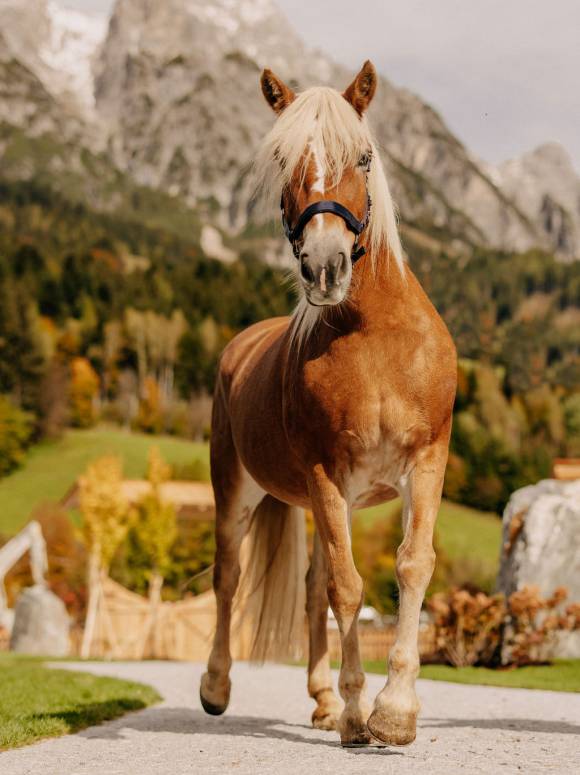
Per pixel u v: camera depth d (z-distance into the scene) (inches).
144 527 982.4
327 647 230.8
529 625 537.3
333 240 171.2
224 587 253.1
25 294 4451.3
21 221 7623.0
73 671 504.4
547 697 352.2
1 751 180.1
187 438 4347.9
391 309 181.6
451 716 271.3
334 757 163.5
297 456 193.6
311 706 312.5
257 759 162.1
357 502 194.7
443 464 182.7
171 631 940.0
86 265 5423.2
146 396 4426.7
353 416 179.8
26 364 3811.5
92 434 3909.9
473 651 555.5
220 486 253.9
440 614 567.8
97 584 961.5
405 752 171.9
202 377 4766.2
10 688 354.6
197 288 5487.2
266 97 195.5
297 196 178.5
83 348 4704.7
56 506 1926.7
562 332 7864.2
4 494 3248.0
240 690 401.4
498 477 3260.3
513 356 7086.6
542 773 141.5
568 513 567.5
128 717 263.0
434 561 174.4
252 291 5546.3
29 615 938.7
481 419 3850.9
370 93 187.8
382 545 1753.2
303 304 190.5
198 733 213.8
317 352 184.5
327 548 182.1
